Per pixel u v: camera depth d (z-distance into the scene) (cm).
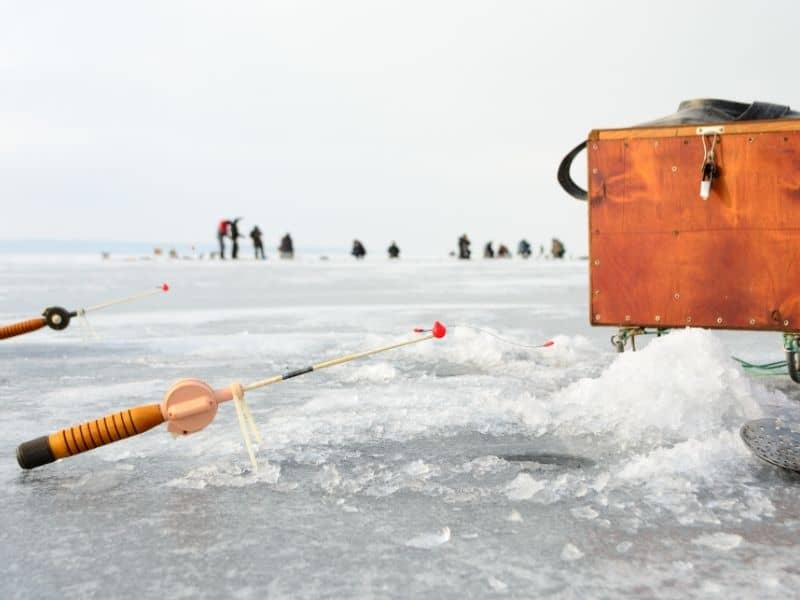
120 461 268
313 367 258
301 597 159
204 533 196
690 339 333
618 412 317
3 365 508
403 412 337
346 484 237
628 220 373
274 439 293
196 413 238
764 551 181
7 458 274
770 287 349
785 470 240
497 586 163
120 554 183
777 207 346
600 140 378
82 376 462
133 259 5131
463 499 221
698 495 221
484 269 2705
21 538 194
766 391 345
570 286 1525
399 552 183
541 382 420
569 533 193
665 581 165
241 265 3275
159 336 679
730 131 351
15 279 1919
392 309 946
